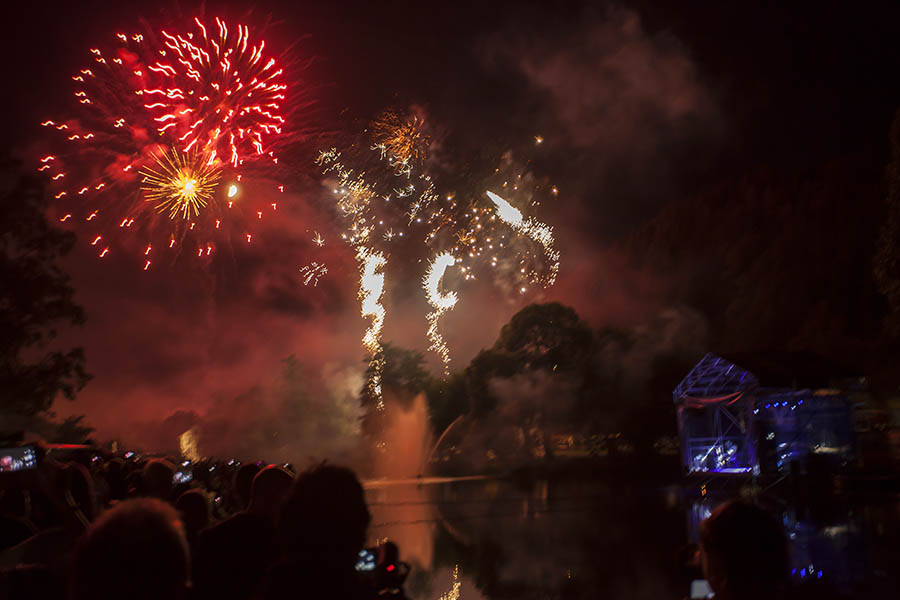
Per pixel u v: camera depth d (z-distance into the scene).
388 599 4.99
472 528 25.64
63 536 6.33
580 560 18.67
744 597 3.21
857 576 15.03
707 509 28.77
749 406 37.91
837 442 37.03
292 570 3.24
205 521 6.57
